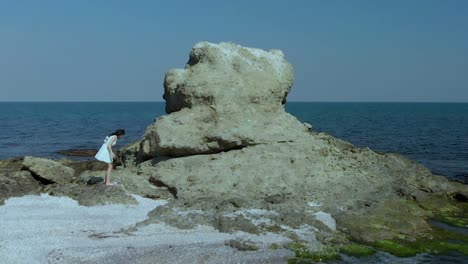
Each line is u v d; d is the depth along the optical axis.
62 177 20.39
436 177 21.83
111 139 18.36
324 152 20.84
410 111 194.25
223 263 12.68
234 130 20.33
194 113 21.22
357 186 18.89
